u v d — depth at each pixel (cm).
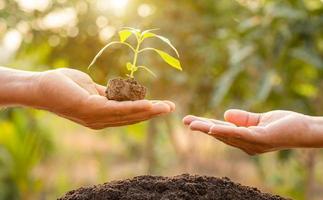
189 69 316
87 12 327
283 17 240
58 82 121
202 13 314
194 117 124
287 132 120
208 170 496
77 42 334
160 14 309
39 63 339
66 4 327
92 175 459
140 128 397
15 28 321
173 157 513
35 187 352
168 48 308
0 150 337
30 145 342
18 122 337
